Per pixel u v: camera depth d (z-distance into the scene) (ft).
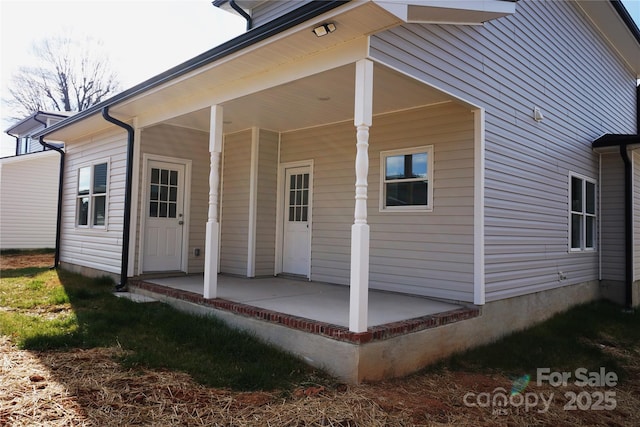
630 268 28.45
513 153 20.93
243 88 18.01
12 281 27.07
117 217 26.40
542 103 23.90
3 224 48.57
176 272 26.84
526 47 22.49
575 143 27.71
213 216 18.76
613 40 33.24
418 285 20.30
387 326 13.66
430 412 11.38
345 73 15.89
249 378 12.08
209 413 10.21
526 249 21.67
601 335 21.79
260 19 29.63
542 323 22.43
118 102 22.66
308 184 26.30
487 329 18.22
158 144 26.13
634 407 13.38
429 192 20.20
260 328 15.64
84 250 30.27
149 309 19.43
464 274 18.71
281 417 10.21
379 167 22.20
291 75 15.99
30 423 9.25
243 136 27.50
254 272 26.48
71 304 20.58
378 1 11.76
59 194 34.32
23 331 15.35
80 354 13.60
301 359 13.98
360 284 12.86
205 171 28.35
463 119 19.24
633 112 39.06
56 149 33.91
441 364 15.25
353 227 13.08
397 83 17.11
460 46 17.44
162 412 10.12
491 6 15.35
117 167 26.99
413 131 20.97
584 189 28.43
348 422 10.26
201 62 16.76
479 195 18.39
